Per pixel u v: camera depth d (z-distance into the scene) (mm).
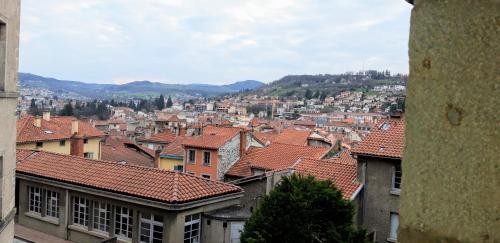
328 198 19375
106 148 64375
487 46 2445
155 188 25922
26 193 31281
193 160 48844
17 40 15438
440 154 2607
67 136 56656
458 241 2543
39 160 32344
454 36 2543
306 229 18922
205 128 53312
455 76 2545
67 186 28750
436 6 2609
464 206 2525
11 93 14719
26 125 54625
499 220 2434
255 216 19828
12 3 14789
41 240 28656
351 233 19359
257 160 42688
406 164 2770
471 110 2496
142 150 67375
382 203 26219
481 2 2451
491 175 2439
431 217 2641
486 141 2455
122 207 26672
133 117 195625
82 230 28312
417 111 2705
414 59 2719
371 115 177375
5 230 14984
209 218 25906
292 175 20844
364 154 26594
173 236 24453
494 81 2432
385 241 26031
